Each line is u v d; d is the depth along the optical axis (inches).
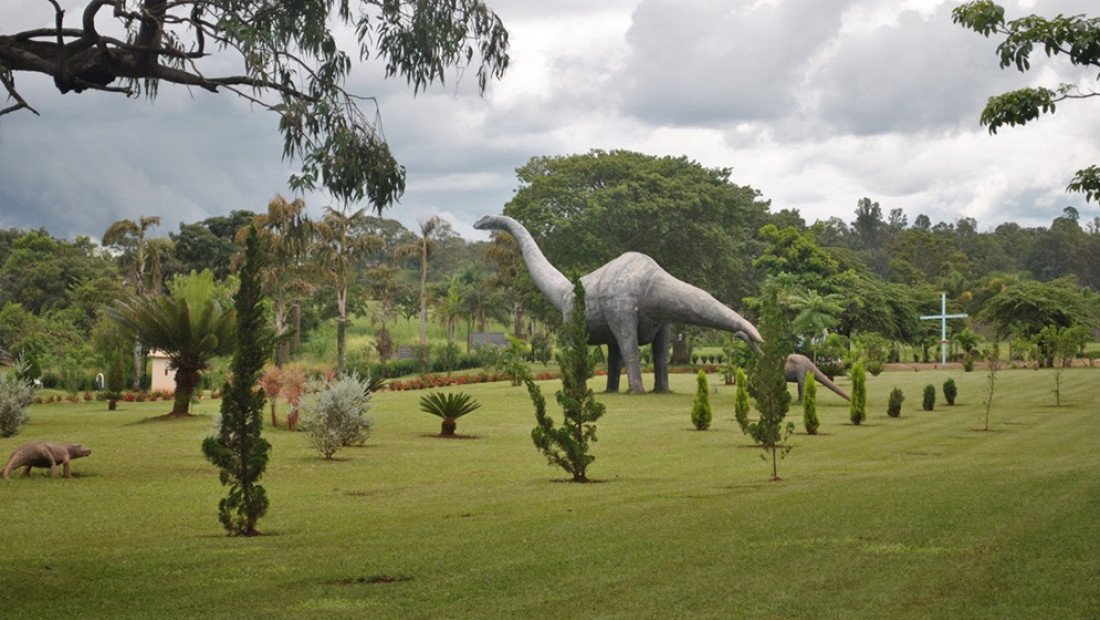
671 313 1477.6
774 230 2802.7
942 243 4817.9
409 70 458.3
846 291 2768.2
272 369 1021.2
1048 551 353.4
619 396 1461.6
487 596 318.7
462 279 3577.8
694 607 295.1
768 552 368.8
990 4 494.6
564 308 1584.6
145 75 396.8
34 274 2807.6
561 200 2620.6
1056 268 5841.5
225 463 448.5
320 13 423.5
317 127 428.1
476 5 455.8
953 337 3228.3
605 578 335.9
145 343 1169.4
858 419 1101.7
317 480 669.3
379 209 454.0
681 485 615.2
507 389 1657.2
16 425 914.7
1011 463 713.6
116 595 333.4
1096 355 2962.6
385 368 2294.5
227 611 309.3
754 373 663.1
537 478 672.4
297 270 2185.0
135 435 950.4
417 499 578.9
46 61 380.8
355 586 339.6
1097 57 484.7
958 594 298.5
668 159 2787.9
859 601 294.7
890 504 480.7
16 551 423.8
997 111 503.8
